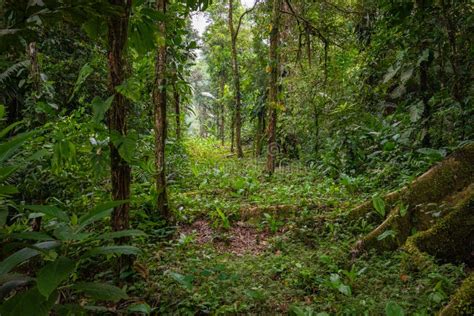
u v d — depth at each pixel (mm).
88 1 1907
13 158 4453
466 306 2400
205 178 7773
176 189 6523
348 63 8742
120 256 3133
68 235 1590
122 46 2730
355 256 3768
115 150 2828
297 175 7711
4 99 7320
